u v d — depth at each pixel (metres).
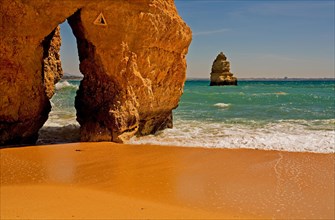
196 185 7.63
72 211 6.04
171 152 10.67
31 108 11.27
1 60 10.52
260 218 5.95
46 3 10.87
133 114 12.23
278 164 9.41
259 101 33.91
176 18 13.66
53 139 12.56
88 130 12.32
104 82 12.36
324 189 7.42
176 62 14.38
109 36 11.85
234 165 9.30
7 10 10.41
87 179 7.94
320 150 11.09
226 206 6.45
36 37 10.97
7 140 11.16
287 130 15.01
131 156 10.12
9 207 6.17
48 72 15.90
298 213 6.18
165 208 6.30
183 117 20.08
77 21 11.92
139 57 12.59
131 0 11.94
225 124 16.98
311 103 31.19
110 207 6.27
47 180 7.82
